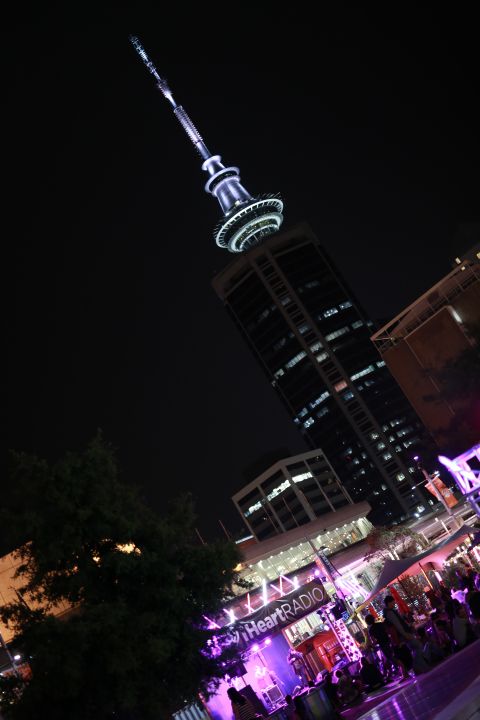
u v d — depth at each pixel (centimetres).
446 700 1233
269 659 2892
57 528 2020
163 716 1905
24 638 1919
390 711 1469
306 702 1869
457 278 10019
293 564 7775
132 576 1991
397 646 1959
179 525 2200
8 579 4119
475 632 1903
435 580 3538
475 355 7475
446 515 6694
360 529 9419
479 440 7444
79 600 1998
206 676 2086
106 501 2070
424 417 10125
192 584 2098
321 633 2934
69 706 1822
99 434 2181
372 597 2742
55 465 2062
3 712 1848
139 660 1850
